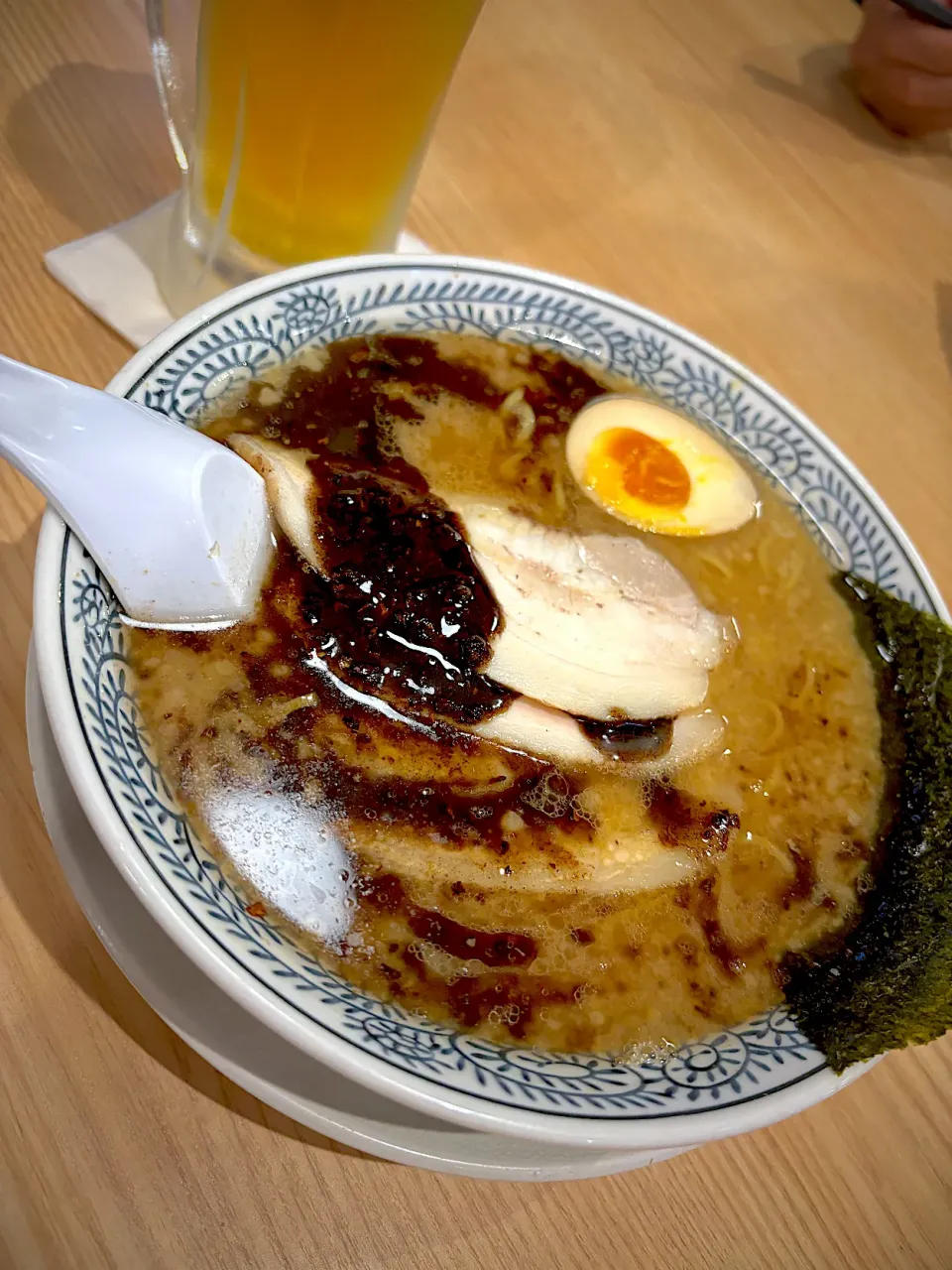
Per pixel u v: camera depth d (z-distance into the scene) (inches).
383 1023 7.5
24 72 12.5
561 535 10.9
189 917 7.0
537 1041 8.2
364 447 10.4
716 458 11.6
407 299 10.7
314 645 9.4
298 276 10.0
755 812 10.0
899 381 14.4
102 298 11.2
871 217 15.9
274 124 10.2
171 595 8.6
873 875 9.8
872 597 11.0
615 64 15.8
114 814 7.1
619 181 14.8
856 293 15.0
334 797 8.9
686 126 15.7
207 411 9.7
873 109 16.8
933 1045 10.3
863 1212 9.4
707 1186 9.2
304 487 9.9
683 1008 8.7
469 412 11.1
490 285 11.1
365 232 11.5
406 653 9.7
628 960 8.9
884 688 10.8
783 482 11.6
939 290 15.5
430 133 11.0
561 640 10.3
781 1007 8.8
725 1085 7.8
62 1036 8.3
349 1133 8.0
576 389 11.5
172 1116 8.3
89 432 7.7
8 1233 7.6
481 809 9.3
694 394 11.7
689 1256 8.9
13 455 7.5
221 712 8.8
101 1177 7.9
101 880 8.4
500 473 11.0
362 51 9.5
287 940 8.0
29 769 9.1
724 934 9.2
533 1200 8.8
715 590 11.2
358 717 9.3
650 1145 7.3
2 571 9.8
